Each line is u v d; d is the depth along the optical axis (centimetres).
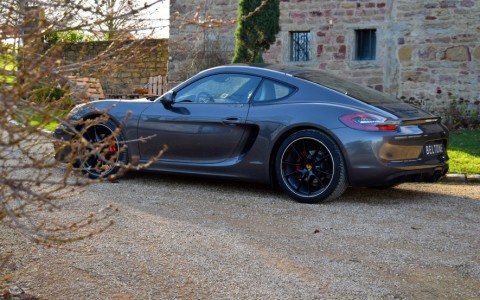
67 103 288
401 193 717
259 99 683
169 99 718
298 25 1551
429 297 395
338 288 404
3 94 249
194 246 479
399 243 505
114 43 299
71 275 412
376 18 1488
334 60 1528
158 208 603
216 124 691
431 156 667
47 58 269
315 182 654
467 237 529
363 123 628
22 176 655
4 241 472
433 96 1448
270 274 424
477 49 1410
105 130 745
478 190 751
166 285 400
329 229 542
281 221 569
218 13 1611
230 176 688
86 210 580
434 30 1440
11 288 384
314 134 640
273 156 671
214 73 715
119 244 477
